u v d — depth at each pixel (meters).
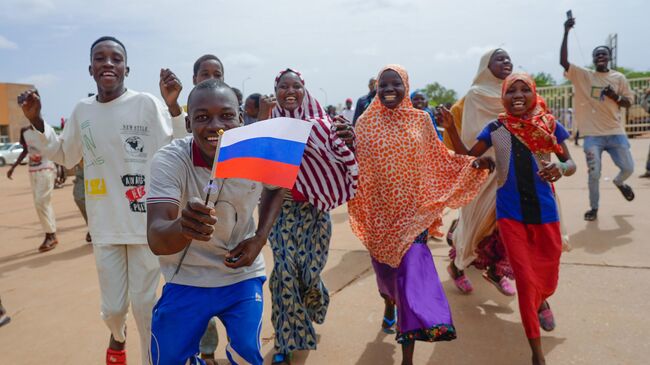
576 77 6.55
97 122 3.05
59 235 7.71
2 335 4.04
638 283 4.23
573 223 6.27
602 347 3.27
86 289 5.04
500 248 4.07
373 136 3.41
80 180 6.69
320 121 3.40
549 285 3.24
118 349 3.17
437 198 3.45
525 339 3.48
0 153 30.83
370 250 3.41
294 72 3.70
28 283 5.34
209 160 2.24
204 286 2.29
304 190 3.33
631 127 20.06
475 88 4.52
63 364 3.53
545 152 3.28
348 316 4.00
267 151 1.94
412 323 2.90
